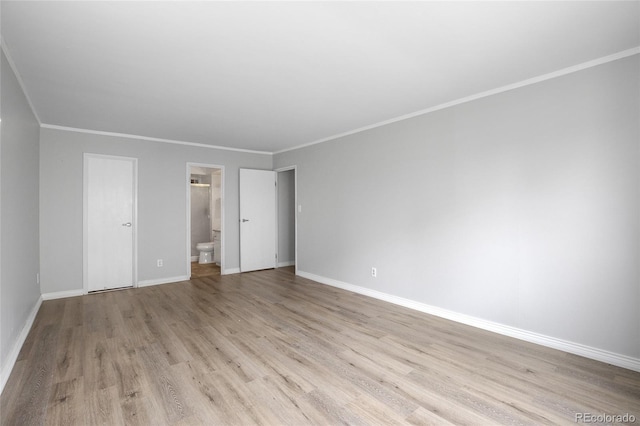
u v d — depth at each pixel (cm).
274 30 207
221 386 213
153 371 233
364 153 441
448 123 344
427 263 365
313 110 370
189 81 286
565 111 264
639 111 230
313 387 213
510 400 199
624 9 186
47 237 417
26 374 228
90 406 192
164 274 510
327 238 505
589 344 254
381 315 357
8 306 231
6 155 227
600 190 247
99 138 455
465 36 216
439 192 352
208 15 190
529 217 285
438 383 218
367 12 189
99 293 449
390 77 281
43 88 296
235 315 357
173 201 519
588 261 254
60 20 192
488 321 312
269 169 637
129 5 179
